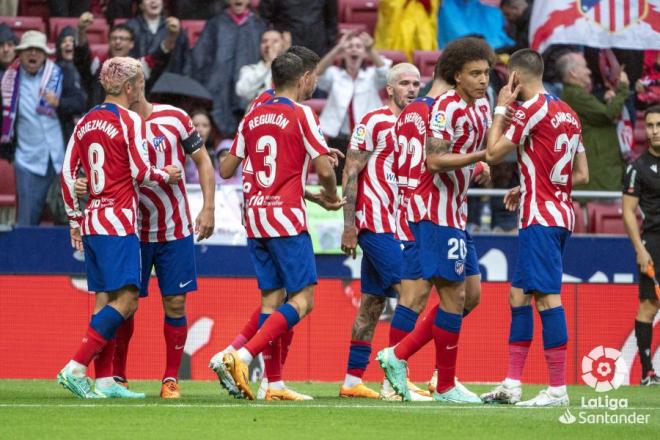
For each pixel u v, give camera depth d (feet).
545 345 83.92
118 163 84.28
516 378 85.92
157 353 120.37
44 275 121.29
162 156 88.99
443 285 83.30
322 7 150.61
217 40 147.13
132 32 143.95
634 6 146.61
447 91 82.74
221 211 122.62
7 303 121.19
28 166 139.13
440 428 68.39
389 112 94.43
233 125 145.79
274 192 84.38
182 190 90.22
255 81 144.66
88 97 143.13
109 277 84.28
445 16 157.48
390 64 144.25
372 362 121.80
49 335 121.08
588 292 123.54
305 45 149.59
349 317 122.01
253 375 120.26
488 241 122.72
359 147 93.86
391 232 93.61
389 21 157.79
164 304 90.58
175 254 89.76
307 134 84.48
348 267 122.31
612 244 124.16
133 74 86.07
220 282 121.49
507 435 65.77
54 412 75.10
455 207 82.17
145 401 84.69
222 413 74.95
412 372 121.60
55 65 141.90
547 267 82.23
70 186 87.86
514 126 80.94
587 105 140.56
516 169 136.05
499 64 144.87
